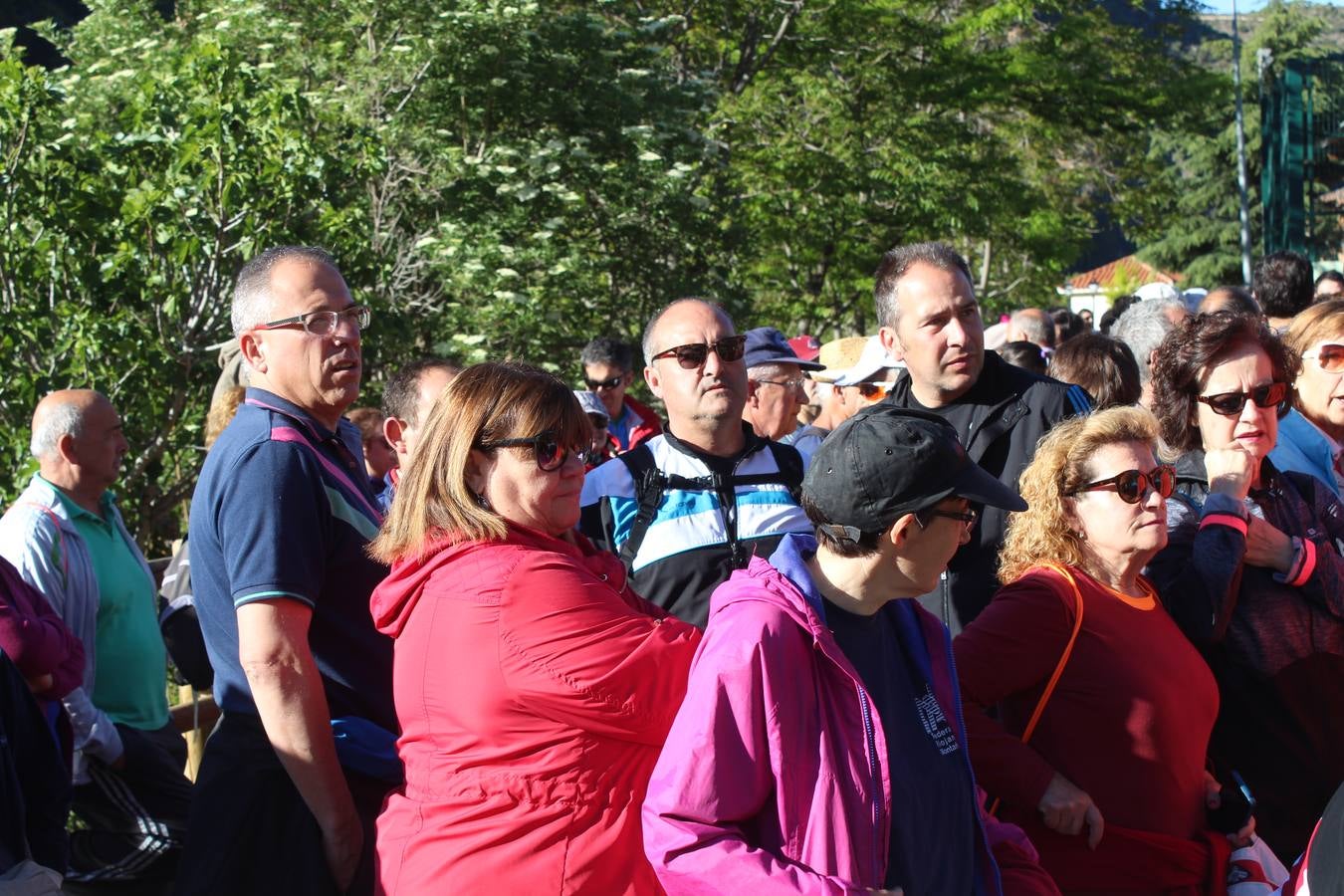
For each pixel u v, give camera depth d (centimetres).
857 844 198
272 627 271
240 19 1091
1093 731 271
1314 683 302
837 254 1875
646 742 221
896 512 207
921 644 230
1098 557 282
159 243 706
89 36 1252
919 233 1891
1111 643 271
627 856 218
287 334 303
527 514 241
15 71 666
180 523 780
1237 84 2075
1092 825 261
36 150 674
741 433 359
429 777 226
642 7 1672
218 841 281
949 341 353
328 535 288
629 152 1167
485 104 1105
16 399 636
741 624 203
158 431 710
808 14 1872
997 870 228
